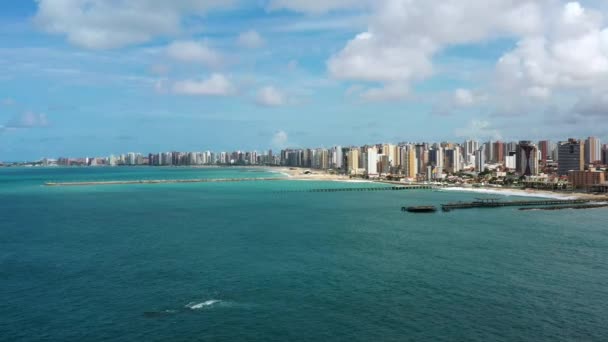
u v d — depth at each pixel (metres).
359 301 69.81
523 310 66.31
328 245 109.19
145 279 80.94
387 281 79.56
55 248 106.25
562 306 67.88
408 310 66.25
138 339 57.44
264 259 94.94
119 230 130.88
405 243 111.94
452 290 74.88
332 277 81.94
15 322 62.41
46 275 83.62
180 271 85.88
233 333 59.00
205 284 77.94
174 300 70.44
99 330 59.94
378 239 117.25
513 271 85.81
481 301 69.81
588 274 84.00
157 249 104.81
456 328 60.28
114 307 67.69
